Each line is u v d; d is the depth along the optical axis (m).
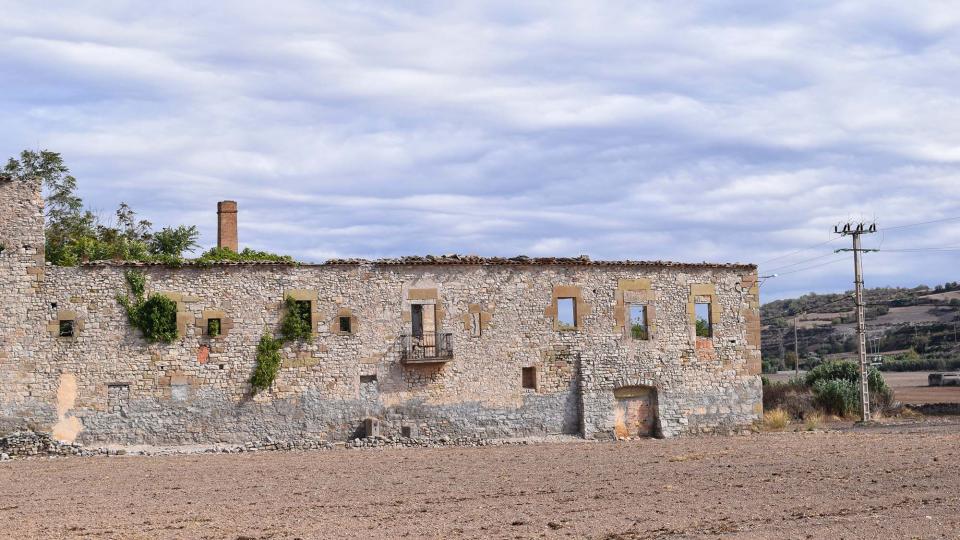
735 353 45.50
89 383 37.88
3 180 37.69
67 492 28.88
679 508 25.94
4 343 37.16
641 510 25.75
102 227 57.53
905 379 100.31
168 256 47.59
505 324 42.19
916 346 129.12
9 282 37.41
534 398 42.38
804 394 60.00
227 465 34.25
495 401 41.81
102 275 38.28
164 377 38.53
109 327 38.19
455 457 36.34
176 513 25.66
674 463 34.19
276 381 39.53
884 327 141.12
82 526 24.09
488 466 33.81
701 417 44.69
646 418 44.09
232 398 39.06
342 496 27.98
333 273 40.41
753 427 45.59
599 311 43.44
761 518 24.59
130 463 34.88
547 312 42.78
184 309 38.88
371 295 40.72
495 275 42.22
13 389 37.16
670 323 44.50
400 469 33.12
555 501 27.11
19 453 36.41
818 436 43.09
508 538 22.64
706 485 29.42
